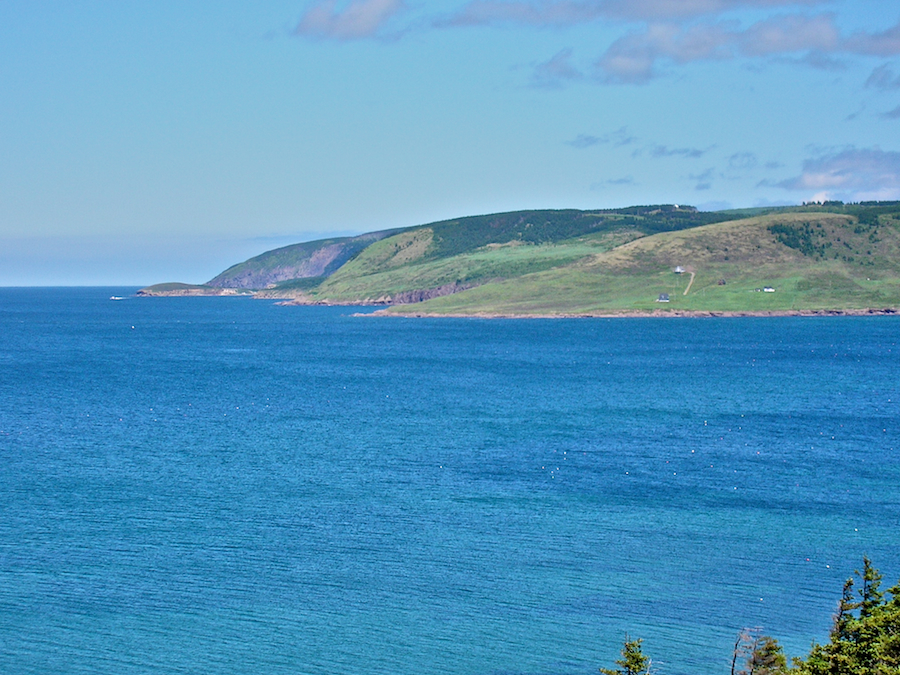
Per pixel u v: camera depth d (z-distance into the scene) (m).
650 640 42.94
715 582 49.19
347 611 45.88
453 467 73.56
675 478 70.06
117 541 54.94
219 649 42.16
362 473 71.44
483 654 41.88
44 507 61.75
